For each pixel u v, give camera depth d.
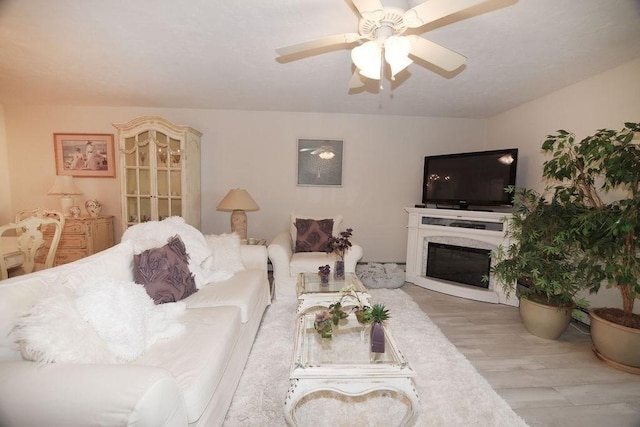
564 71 2.39
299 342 1.45
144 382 0.80
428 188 3.65
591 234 1.98
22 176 3.66
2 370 0.83
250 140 3.81
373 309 1.45
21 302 1.03
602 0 1.51
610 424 1.43
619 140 1.78
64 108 3.61
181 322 1.50
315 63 2.34
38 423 0.75
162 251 1.81
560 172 2.17
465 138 3.96
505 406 1.51
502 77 2.54
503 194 3.04
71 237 3.26
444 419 1.42
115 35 1.94
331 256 3.06
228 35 1.93
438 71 2.44
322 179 3.90
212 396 1.20
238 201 3.23
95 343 1.03
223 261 2.43
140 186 3.46
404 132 3.91
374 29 1.36
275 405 1.49
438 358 1.93
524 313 2.35
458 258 3.34
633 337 1.80
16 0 1.57
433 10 1.19
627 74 2.21
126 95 3.20
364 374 1.21
